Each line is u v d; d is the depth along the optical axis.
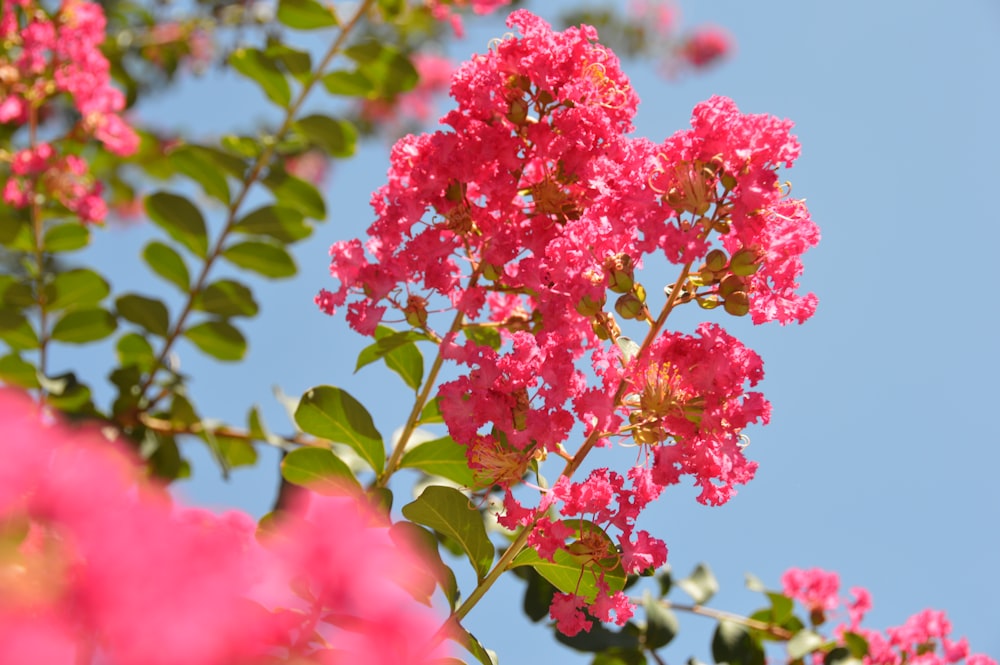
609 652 1.26
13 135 1.48
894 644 1.32
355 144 1.37
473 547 1.14
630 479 1.11
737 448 1.11
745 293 1.12
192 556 0.56
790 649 1.31
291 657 0.65
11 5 1.38
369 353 1.20
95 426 1.27
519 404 1.12
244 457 1.33
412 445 1.23
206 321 1.33
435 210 1.17
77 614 0.55
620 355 1.12
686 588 1.34
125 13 1.66
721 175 1.11
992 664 1.32
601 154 1.16
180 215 1.33
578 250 1.12
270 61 1.37
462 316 1.17
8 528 0.56
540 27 1.17
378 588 0.63
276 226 1.34
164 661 0.53
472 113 1.17
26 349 1.33
